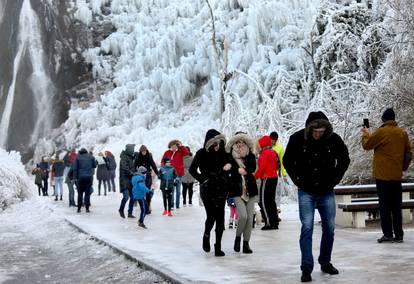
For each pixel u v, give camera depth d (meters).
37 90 50.41
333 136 7.19
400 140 9.42
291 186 20.44
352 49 24.05
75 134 43.31
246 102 29.92
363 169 17.23
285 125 23.41
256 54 32.53
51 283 8.45
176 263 8.55
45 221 17.09
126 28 47.53
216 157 9.19
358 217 12.16
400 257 8.21
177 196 18.83
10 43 52.66
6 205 22.22
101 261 9.99
